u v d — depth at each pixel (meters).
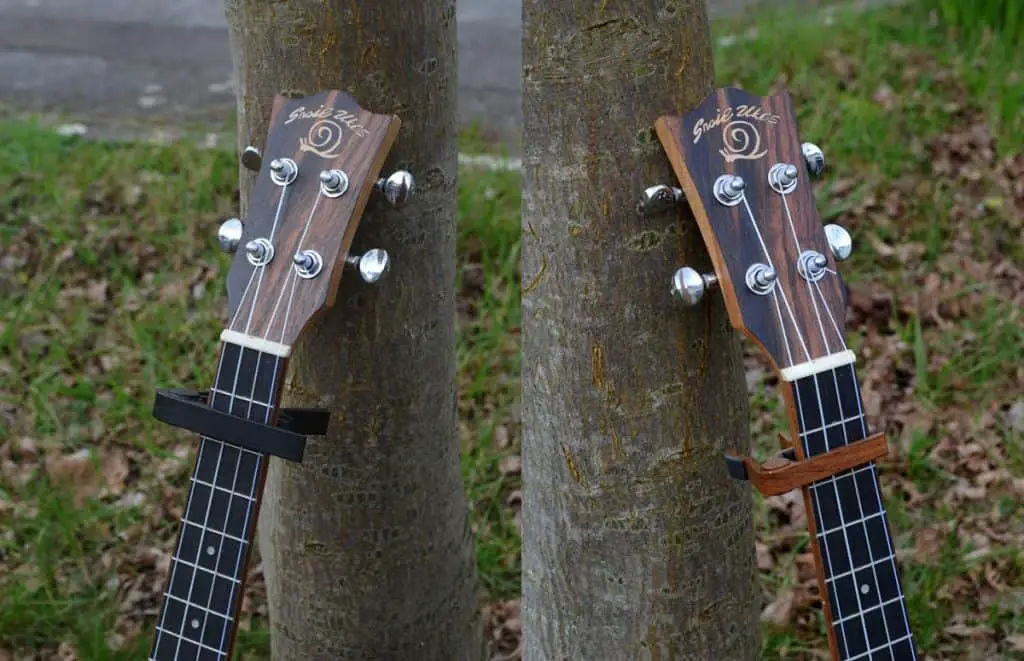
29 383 3.84
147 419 3.65
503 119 5.46
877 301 4.03
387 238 2.01
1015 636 2.83
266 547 2.37
